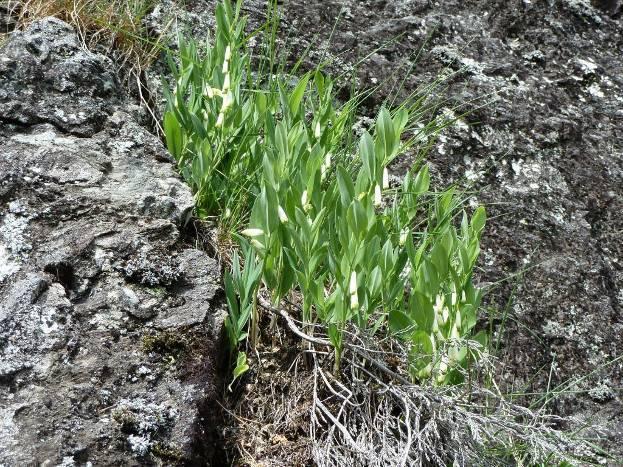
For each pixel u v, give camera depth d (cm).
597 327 73
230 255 65
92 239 59
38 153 63
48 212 60
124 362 54
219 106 68
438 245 58
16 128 65
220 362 59
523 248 77
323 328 62
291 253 58
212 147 68
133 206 62
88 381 52
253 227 59
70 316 54
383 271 58
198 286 60
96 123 68
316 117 67
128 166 66
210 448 55
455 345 57
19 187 60
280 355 61
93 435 50
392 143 60
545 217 80
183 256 62
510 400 62
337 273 56
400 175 78
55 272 56
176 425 53
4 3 78
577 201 82
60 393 51
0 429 48
